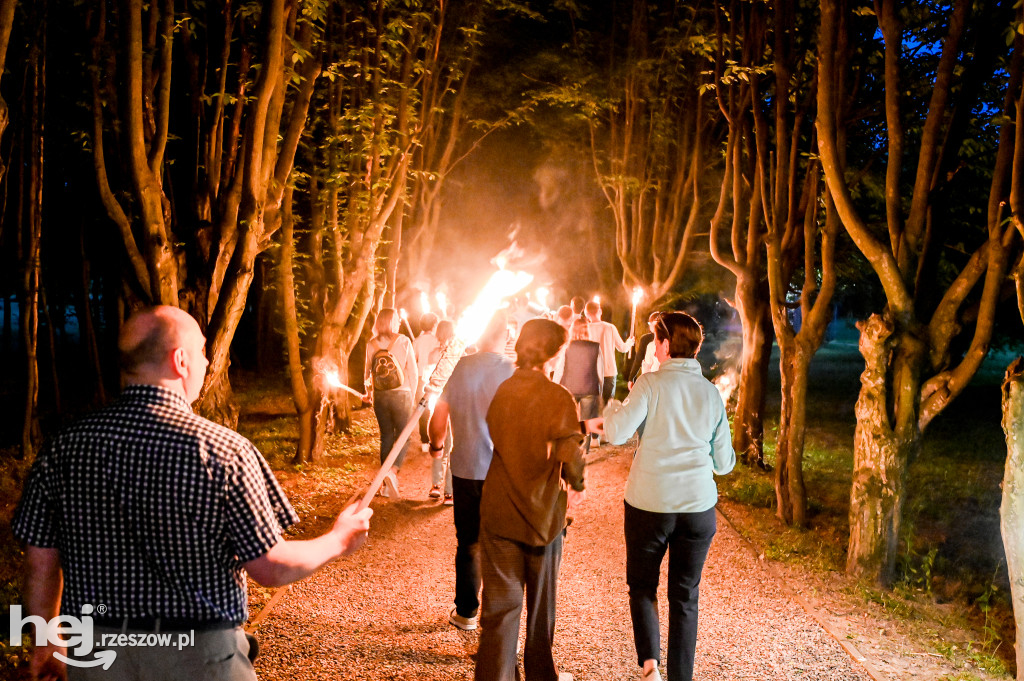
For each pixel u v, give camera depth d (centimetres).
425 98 1273
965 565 685
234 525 211
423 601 546
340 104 1095
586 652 472
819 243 1232
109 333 1622
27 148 973
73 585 211
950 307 607
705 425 398
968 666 471
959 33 589
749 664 460
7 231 1265
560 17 1673
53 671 226
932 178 643
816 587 600
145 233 576
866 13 769
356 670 438
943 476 1053
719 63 1026
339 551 234
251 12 800
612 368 1132
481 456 475
